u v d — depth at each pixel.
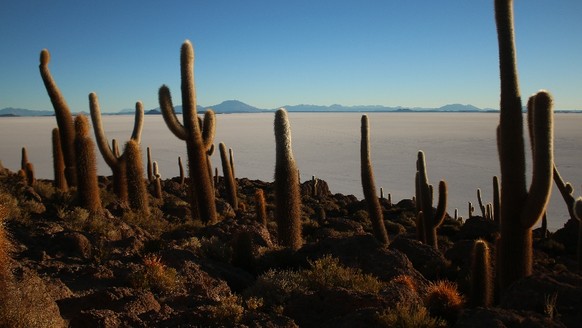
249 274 11.27
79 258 10.79
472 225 21.88
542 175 9.09
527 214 9.36
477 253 8.41
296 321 7.71
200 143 17.91
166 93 17.34
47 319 6.23
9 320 5.86
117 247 11.96
